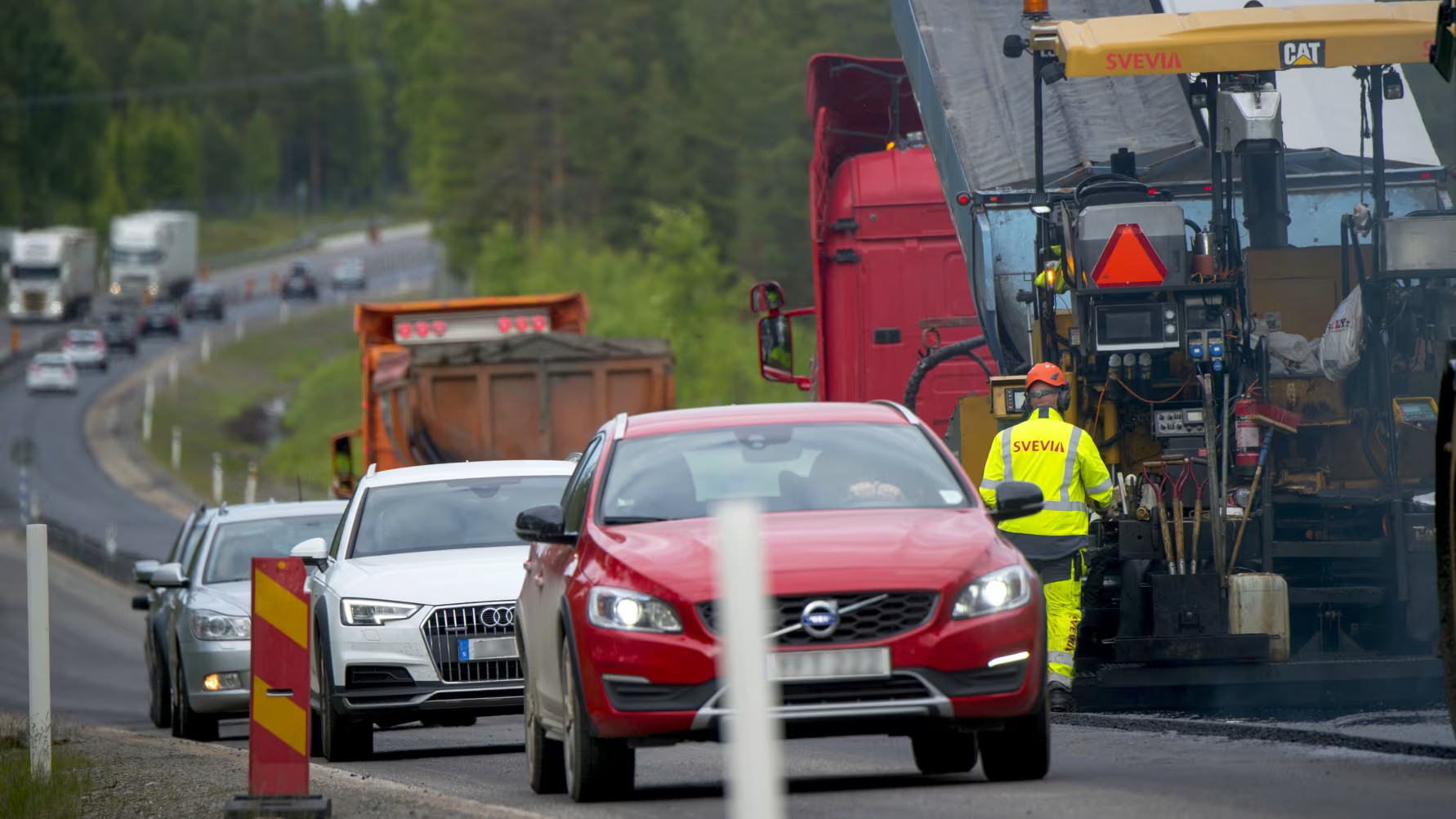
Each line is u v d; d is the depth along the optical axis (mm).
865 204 65938
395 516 49906
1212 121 46094
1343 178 51031
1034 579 30812
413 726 59969
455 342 89188
